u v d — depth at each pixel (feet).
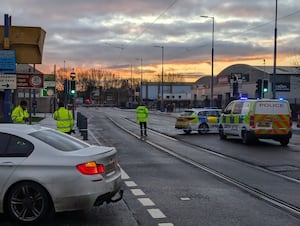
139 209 25.59
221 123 75.66
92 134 86.02
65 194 21.67
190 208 25.91
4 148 22.45
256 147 62.34
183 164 44.73
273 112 65.16
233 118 70.74
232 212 25.04
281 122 65.16
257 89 131.54
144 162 45.98
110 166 23.71
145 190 31.09
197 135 84.94
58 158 22.03
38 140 22.72
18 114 53.36
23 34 52.80
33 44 53.11
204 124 88.63
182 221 23.06
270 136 64.75
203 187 32.45
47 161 21.95
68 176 21.70
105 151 23.99
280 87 236.63
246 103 67.46
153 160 47.65
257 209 25.84
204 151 57.00
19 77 56.70
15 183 21.89
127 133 89.71
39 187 21.83
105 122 138.00
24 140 22.65
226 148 60.80
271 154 53.78
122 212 24.84
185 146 63.36
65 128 51.29
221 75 294.87
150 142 69.36
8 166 21.90
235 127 69.97
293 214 24.79
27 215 22.11
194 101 314.55
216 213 24.79
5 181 21.84
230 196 29.40
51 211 22.27
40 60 54.19
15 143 22.58
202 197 28.96
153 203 27.12
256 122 64.64
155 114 227.40
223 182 34.63
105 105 502.38
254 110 64.75
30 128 24.34
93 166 22.12
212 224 22.52
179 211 25.18
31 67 172.35
